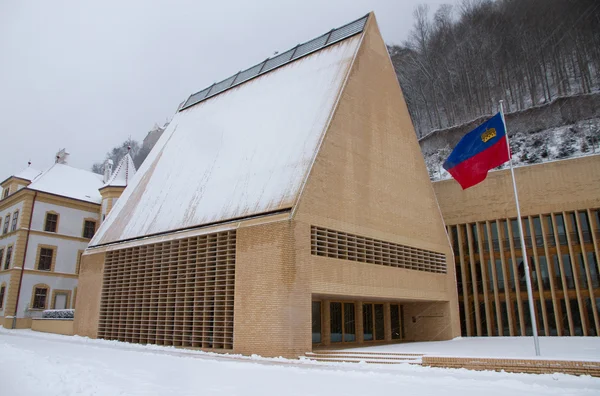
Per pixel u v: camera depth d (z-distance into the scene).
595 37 55.53
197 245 20.03
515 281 28.27
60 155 44.81
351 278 18.77
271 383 9.70
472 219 30.62
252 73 29.84
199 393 8.19
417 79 71.88
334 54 23.98
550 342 20.14
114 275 24.58
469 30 68.69
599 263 26.28
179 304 20.03
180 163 27.19
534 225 29.06
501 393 8.67
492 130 16.22
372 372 11.75
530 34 61.78
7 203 39.59
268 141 22.06
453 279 25.81
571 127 50.81
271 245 17.08
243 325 17.19
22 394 7.61
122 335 22.75
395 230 22.27
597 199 27.14
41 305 36.44
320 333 19.78
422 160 26.12
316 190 18.16
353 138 20.92
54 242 38.09
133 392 8.09
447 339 24.25
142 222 24.86
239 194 20.38
